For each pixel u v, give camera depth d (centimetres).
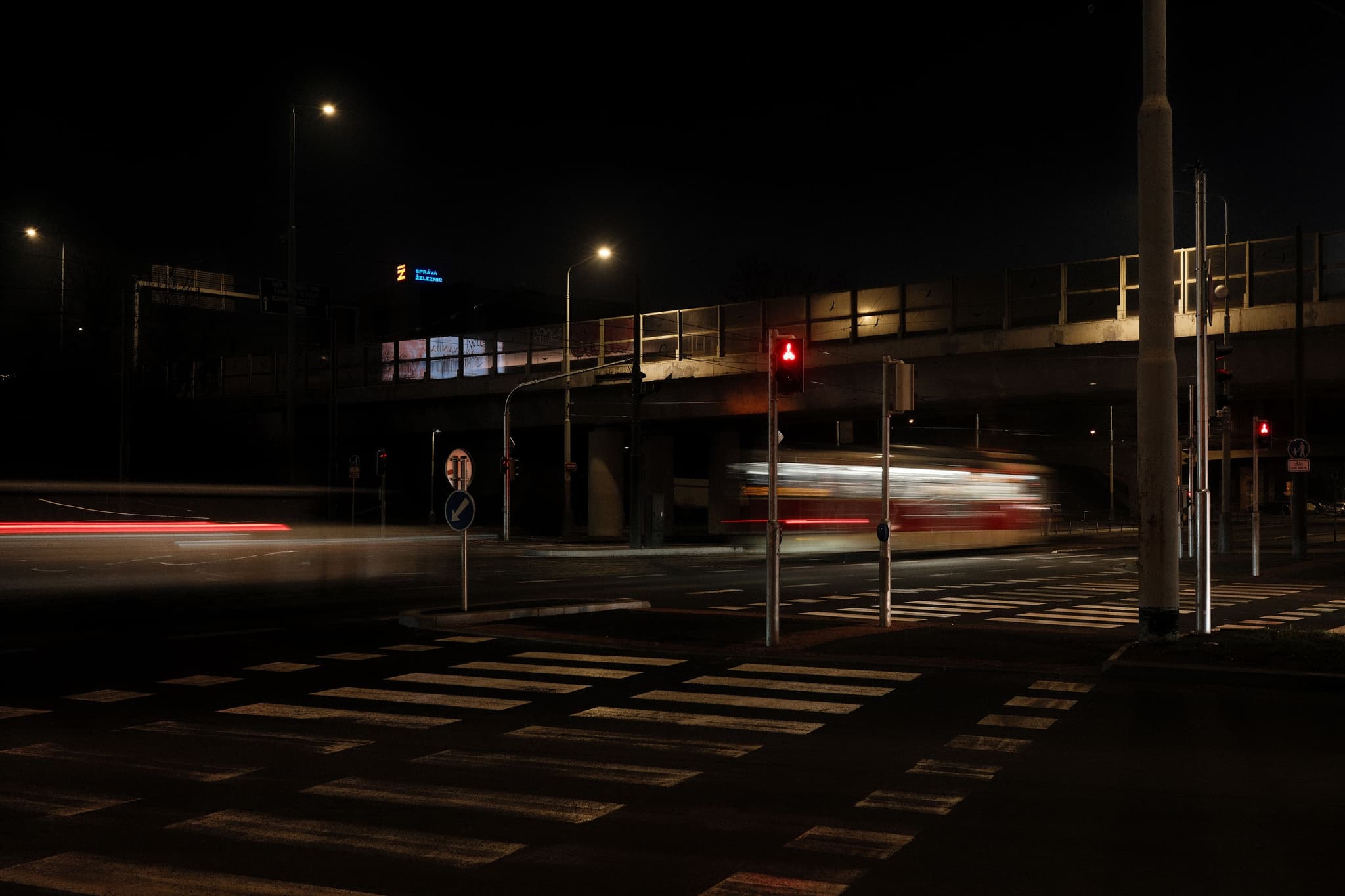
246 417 6669
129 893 540
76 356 6334
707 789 744
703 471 7331
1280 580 2911
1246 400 3953
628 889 546
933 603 2158
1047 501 5016
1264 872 572
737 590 2369
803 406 4253
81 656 1369
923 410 4178
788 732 931
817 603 2100
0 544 3981
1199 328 1597
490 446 7006
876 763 822
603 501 5209
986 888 549
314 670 1257
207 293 6781
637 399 3984
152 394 6341
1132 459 9825
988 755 848
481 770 797
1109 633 1648
